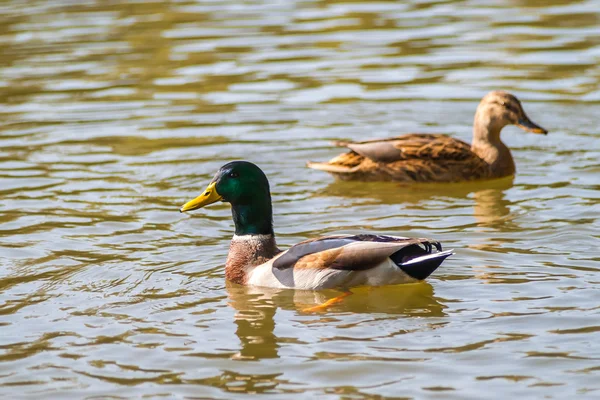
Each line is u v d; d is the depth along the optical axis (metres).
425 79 22.41
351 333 10.38
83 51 25.09
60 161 17.81
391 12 28.38
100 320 10.88
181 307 11.26
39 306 11.33
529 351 9.78
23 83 22.80
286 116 20.27
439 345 10.00
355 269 11.51
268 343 10.17
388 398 8.91
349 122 19.84
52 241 13.74
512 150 18.53
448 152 16.89
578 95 21.09
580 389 8.98
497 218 14.52
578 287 11.45
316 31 26.45
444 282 11.81
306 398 8.95
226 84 22.41
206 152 18.17
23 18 28.61
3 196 15.91
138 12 29.02
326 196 16.11
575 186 15.99
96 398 9.05
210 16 28.34
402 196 16.12
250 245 12.27
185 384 9.29
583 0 29.06
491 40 25.20
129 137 19.17
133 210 15.15
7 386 9.32
